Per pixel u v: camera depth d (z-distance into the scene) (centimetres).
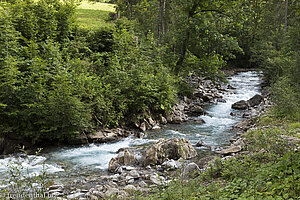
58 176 766
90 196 594
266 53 2697
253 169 540
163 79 1517
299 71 1512
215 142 1068
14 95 1030
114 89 1295
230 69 3700
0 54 1080
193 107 1641
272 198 380
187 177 627
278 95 1175
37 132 1040
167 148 883
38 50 1213
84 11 2786
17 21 1330
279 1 4422
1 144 978
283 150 600
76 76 1163
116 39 1614
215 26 1891
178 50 2180
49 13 1447
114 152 998
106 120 1209
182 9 1984
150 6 3016
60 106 1034
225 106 1833
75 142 1090
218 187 504
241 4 1919
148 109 1391
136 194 570
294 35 2120
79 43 1492
